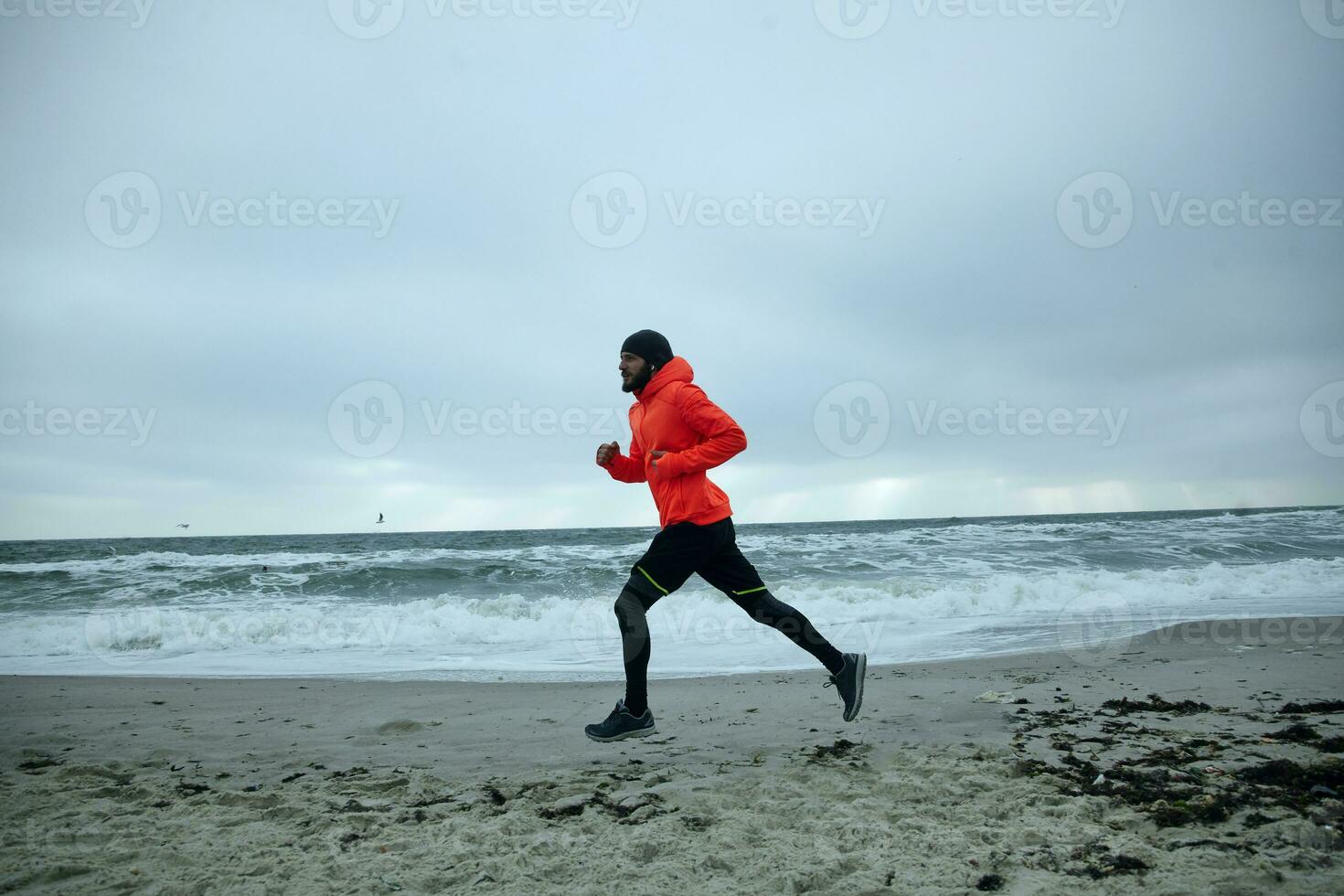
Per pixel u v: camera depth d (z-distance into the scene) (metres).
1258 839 2.49
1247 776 3.13
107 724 5.01
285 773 3.82
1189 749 3.62
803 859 2.50
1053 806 2.89
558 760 3.99
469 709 5.40
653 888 2.36
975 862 2.43
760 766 3.71
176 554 20.05
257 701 5.78
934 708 4.87
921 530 24.12
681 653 8.00
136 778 3.73
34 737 4.65
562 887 2.38
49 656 8.53
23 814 3.16
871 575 14.30
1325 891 2.13
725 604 10.87
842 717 4.66
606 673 7.10
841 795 3.17
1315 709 4.38
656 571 3.57
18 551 32.19
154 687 6.46
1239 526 24.14
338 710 5.41
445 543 37.75
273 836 2.86
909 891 2.26
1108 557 16.47
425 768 3.87
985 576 14.02
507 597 12.23
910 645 8.08
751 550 18.09
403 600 12.95
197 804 3.29
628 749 4.18
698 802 3.15
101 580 15.02
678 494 3.56
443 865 2.55
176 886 2.40
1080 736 3.99
